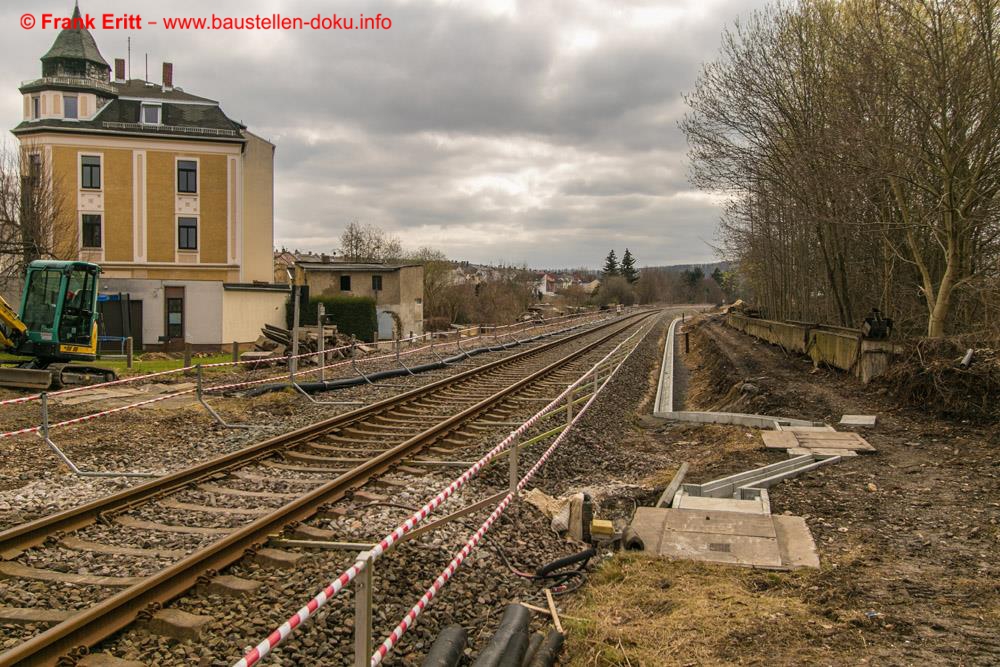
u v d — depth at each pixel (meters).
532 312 87.19
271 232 50.44
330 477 9.69
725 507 9.07
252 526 6.76
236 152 45.56
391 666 4.97
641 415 18.94
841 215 22.89
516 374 23.00
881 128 18.38
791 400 16.86
